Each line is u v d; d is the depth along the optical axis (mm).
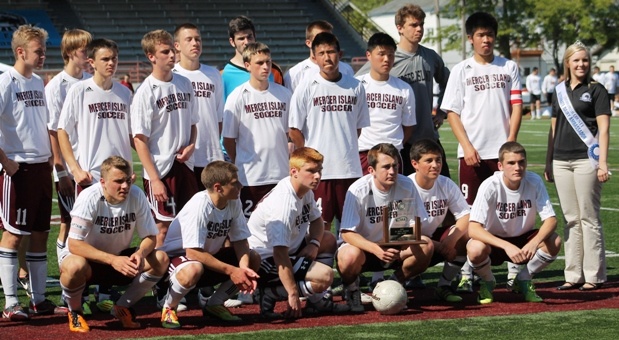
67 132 8516
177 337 7125
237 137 9156
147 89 8602
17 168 7965
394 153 8047
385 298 7832
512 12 52031
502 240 8195
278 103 9117
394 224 8062
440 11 55062
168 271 7570
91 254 7348
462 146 9422
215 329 7457
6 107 8164
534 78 43094
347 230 8078
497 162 9453
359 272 8039
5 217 8055
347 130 8953
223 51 44125
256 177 9078
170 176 8727
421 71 10062
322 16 47750
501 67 9477
